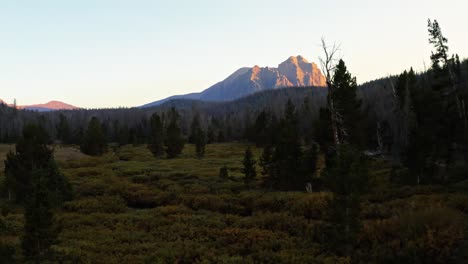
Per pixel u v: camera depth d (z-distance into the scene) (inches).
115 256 590.2
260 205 1029.2
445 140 1455.5
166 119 5772.6
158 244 657.0
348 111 1427.2
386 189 1067.3
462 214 632.4
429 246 483.8
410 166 1207.6
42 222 514.3
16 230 764.0
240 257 550.6
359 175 531.8
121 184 1485.0
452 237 499.5
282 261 528.4
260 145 3644.2
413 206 730.8
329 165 1216.2
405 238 527.8
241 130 5497.1
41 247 518.6
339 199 537.0
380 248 523.5
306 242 625.3
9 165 1184.2
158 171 1911.9
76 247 630.5
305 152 1400.1
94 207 1075.3
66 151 2957.7
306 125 3718.0
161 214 959.6
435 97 1577.3
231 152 3129.9
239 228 765.3
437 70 1588.3
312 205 888.9
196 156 2861.7
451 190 955.3
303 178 1273.4
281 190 1273.4
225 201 1117.7
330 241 550.6
